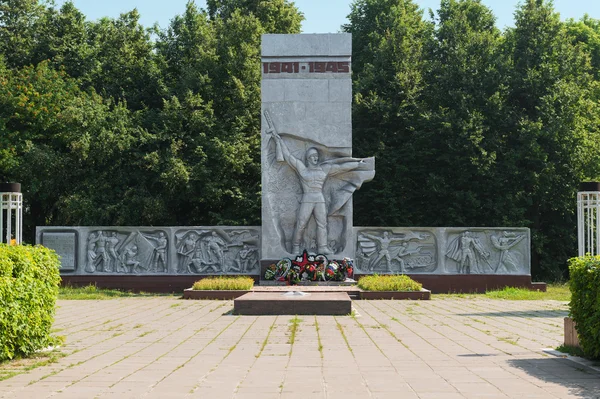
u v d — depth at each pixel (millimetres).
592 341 10125
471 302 20828
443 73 34750
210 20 41344
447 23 36125
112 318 16297
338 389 8273
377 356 10680
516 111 34375
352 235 25625
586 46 40969
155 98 37875
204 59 35875
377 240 25891
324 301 16875
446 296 23344
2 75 35188
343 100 25781
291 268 24641
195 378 8930
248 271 25953
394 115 34344
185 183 32000
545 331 13719
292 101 25781
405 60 34969
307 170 25500
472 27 38750
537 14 35281
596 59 42281
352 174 25828
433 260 25969
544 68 33844
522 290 24641
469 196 32438
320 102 25781
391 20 39312
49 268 11492
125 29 38719
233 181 33625
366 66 36406
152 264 26062
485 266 25891
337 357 10586
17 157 33594
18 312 10234
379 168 33969
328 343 12070
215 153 32812
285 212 25703
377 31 39688
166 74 38688
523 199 33312
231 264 26000
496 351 11164
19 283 10320
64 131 34656
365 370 9500
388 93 34844
